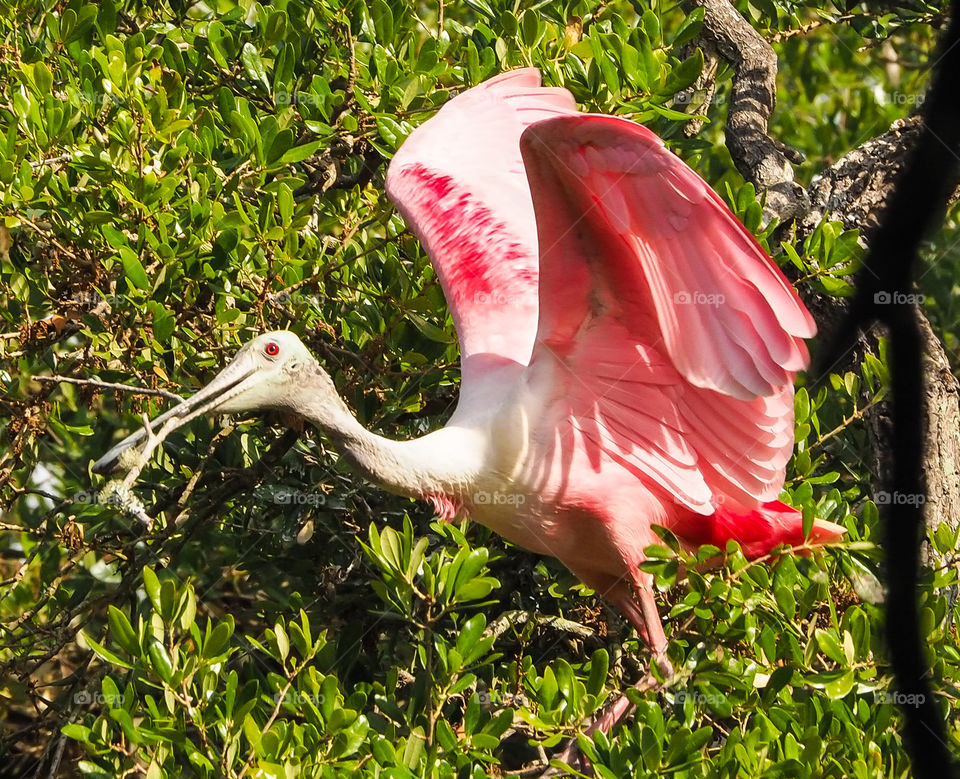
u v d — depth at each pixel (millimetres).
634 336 9055
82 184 9969
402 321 9945
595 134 7828
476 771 6992
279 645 7547
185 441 10789
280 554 10461
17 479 11539
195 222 9477
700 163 12219
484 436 9273
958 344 12086
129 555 9734
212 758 7094
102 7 10641
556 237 8602
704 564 8625
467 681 7535
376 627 10086
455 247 10180
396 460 9125
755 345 8320
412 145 10766
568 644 9883
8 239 11102
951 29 4969
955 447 9141
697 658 7688
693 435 9312
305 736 7180
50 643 10305
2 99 10203
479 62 11133
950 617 8148
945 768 5684
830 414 10477
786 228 10539
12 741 9680
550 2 11375
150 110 9656
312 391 9125
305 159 10586
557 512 9328
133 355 9461
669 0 13680
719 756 7207
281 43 11391
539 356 9320
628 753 7203
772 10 12680
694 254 8266
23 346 9750
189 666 7242
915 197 5215
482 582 7836
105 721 7359
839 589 8297
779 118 14156
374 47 10414
